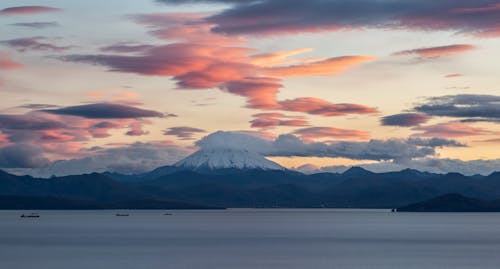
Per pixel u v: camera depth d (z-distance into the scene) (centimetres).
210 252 16838
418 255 15925
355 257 15325
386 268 13212
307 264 13888
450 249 17775
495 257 15438
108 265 13712
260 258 15100
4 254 16275
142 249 17825
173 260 14700
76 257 15450
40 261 14475
